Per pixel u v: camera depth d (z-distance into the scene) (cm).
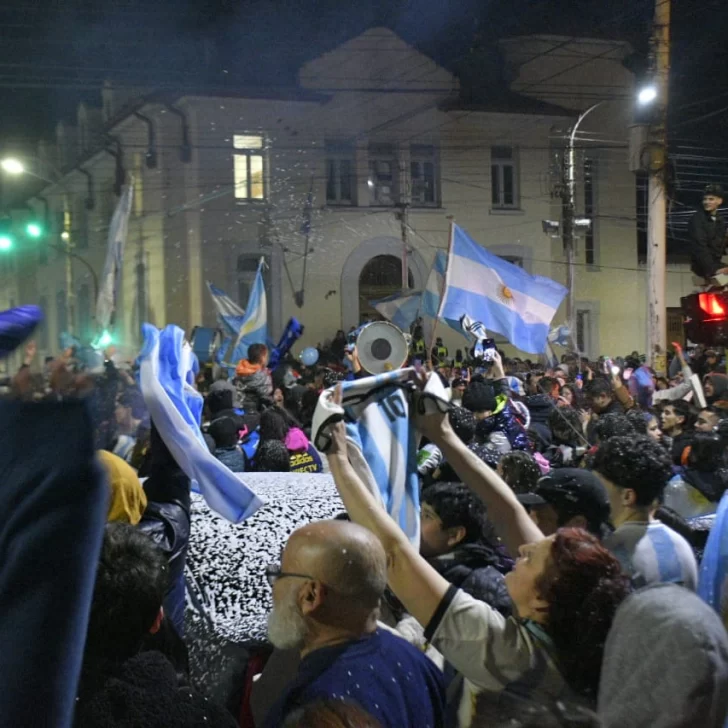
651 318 1608
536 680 198
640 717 168
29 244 2894
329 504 335
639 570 288
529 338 822
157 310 2342
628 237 2919
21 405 85
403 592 213
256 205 2378
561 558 210
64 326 2702
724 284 868
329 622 207
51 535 83
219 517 326
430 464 420
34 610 83
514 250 2716
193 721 184
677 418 752
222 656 288
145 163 2359
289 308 2425
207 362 1623
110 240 1173
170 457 304
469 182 2659
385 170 2558
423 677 213
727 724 179
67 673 85
